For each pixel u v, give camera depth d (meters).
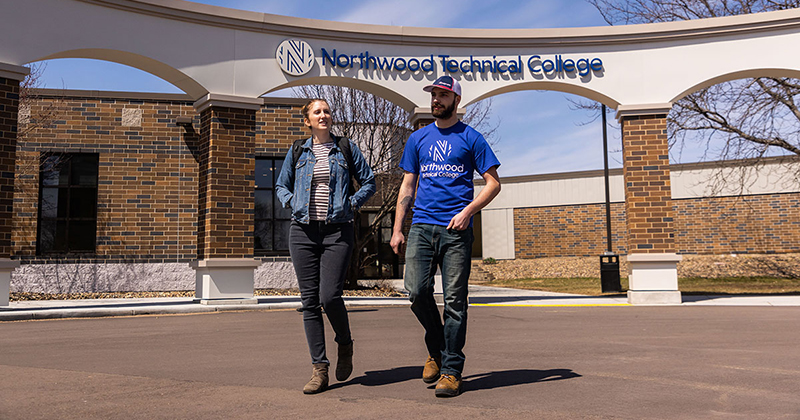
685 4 17.78
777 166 23.14
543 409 3.31
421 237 3.86
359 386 3.99
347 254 3.94
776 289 16.89
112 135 15.42
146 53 11.21
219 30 11.81
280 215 16.89
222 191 11.59
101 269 15.16
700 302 12.05
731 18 12.57
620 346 5.88
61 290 14.88
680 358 5.11
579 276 24.64
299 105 16.81
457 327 3.72
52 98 15.08
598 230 26.28
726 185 22.77
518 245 27.95
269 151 16.59
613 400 3.53
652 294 11.96
